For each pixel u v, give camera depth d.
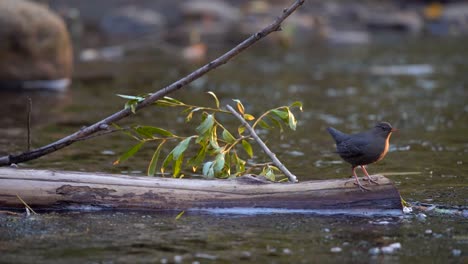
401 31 35.12
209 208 8.98
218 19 34.22
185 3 36.41
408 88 20.69
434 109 17.45
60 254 7.55
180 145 9.42
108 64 25.44
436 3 38.16
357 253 7.61
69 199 8.95
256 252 7.63
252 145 13.54
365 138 8.89
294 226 8.50
